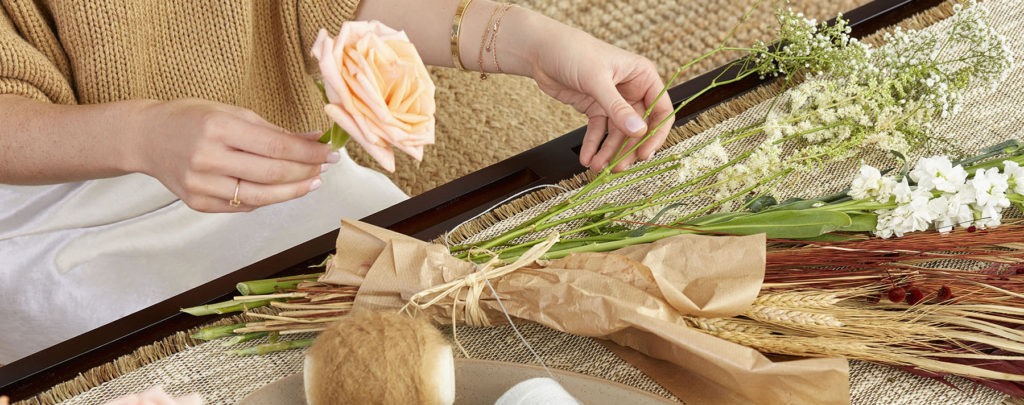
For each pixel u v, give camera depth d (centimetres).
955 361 108
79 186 139
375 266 109
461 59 129
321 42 91
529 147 201
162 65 130
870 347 107
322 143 106
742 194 118
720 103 133
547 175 128
